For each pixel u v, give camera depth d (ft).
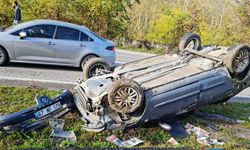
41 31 35.24
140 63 25.88
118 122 21.90
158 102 21.76
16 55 34.81
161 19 121.39
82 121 22.86
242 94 36.27
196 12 133.18
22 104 25.36
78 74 35.86
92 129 21.68
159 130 22.74
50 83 31.45
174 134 22.71
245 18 135.74
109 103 21.18
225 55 24.85
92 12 89.61
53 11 85.30
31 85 30.07
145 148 20.22
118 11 94.02
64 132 21.11
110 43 37.99
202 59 25.41
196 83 22.99
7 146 19.10
